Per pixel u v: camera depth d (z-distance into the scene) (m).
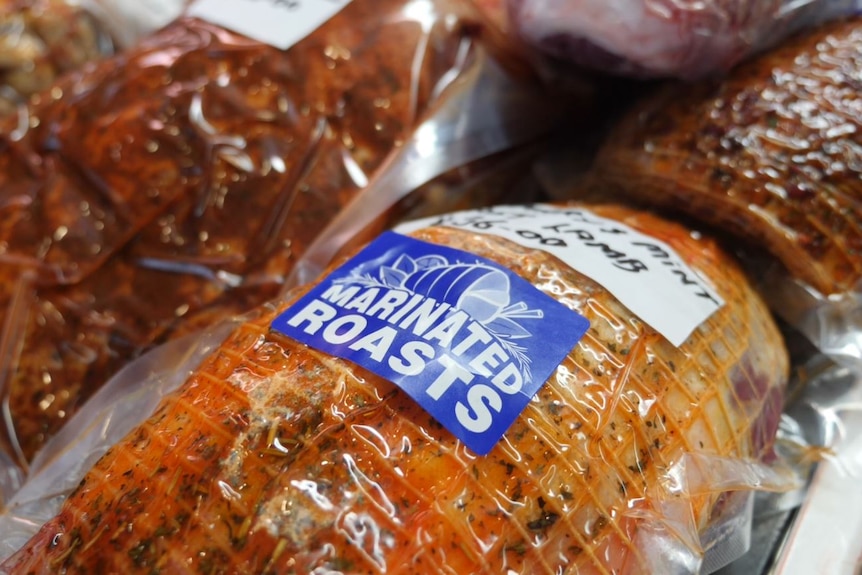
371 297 0.18
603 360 0.18
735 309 0.21
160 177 0.25
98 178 0.25
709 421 0.19
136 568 0.15
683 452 0.18
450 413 0.16
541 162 0.31
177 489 0.15
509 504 0.15
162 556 0.15
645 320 0.19
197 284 0.25
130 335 0.24
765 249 0.24
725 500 0.20
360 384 0.16
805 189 0.23
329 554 0.14
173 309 0.24
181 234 0.25
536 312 0.18
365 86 0.27
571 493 0.16
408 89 0.27
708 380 0.19
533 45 0.27
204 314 0.24
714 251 0.23
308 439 0.16
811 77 0.24
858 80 0.24
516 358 0.17
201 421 0.16
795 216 0.23
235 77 0.26
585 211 0.24
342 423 0.16
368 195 0.26
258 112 0.26
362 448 0.15
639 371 0.18
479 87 0.29
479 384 0.16
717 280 0.22
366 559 0.14
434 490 0.15
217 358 0.18
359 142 0.27
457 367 0.16
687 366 0.19
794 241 0.23
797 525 0.21
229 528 0.15
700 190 0.24
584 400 0.17
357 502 0.15
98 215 0.25
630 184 0.26
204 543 0.15
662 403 0.18
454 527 0.15
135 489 0.16
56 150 0.26
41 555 0.16
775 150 0.23
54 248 0.25
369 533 0.14
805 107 0.24
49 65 0.41
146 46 0.29
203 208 0.25
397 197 0.26
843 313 0.23
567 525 0.16
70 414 0.23
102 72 0.28
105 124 0.26
